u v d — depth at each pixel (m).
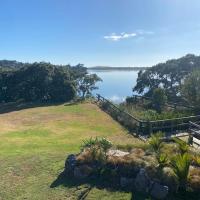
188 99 33.69
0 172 16.67
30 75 51.59
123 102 40.34
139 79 58.47
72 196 13.50
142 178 13.38
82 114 33.97
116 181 14.09
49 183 14.88
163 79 57.19
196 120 25.22
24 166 17.25
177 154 14.08
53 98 49.16
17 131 28.08
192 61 59.06
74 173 15.16
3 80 53.53
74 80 51.59
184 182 12.69
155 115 26.86
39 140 24.17
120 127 26.84
